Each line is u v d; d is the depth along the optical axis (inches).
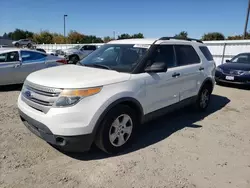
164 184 106.8
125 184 105.4
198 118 203.0
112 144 128.3
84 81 116.9
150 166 121.0
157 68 138.7
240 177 115.8
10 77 290.7
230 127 183.9
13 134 152.6
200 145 149.0
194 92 196.4
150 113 150.1
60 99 111.0
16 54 297.1
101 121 119.5
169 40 173.6
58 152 131.8
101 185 104.1
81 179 107.8
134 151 136.8
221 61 589.3
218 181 111.7
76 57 750.5
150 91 145.3
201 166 124.0
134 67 140.5
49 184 103.4
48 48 1298.0
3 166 115.6
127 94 128.7
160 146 144.9
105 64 151.7
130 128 137.1
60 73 133.4
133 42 164.7
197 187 106.3
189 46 195.0
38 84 120.2
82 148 117.7
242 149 146.2
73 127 110.7
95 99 116.0
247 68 345.7
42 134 117.3
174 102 171.8
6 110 203.3
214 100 275.4
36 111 118.3
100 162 122.8
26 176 108.6
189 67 183.8
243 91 335.0
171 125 183.3
